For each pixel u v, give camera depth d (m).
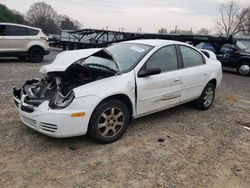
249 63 12.82
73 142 3.98
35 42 12.53
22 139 4.01
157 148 3.97
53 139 4.05
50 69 4.25
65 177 3.14
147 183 3.12
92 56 4.79
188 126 4.91
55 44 21.20
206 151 3.99
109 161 3.53
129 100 4.12
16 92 4.45
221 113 5.84
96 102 3.67
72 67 4.37
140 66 4.29
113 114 3.95
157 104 4.57
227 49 13.41
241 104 6.76
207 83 5.67
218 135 4.61
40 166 3.34
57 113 3.51
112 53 4.73
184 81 4.98
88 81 3.86
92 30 17.80
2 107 5.34
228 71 14.42
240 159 3.81
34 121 3.70
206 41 12.90
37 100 3.80
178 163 3.59
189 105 6.14
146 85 4.27
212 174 3.38
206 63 5.69
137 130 4.57
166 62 4.74
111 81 3.91
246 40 17.39
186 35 13.32
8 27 11.89
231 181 3.27
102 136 3.90
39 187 2.95
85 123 3.65
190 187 3.10
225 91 8.39
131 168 3.40
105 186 3.02
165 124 4.93
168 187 3.07
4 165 3.32
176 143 4.18
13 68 10.52
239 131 4.86
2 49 11.77
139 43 4.92
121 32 16.44
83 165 3.40
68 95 3.60
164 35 13.98
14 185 2.96
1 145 3.81
